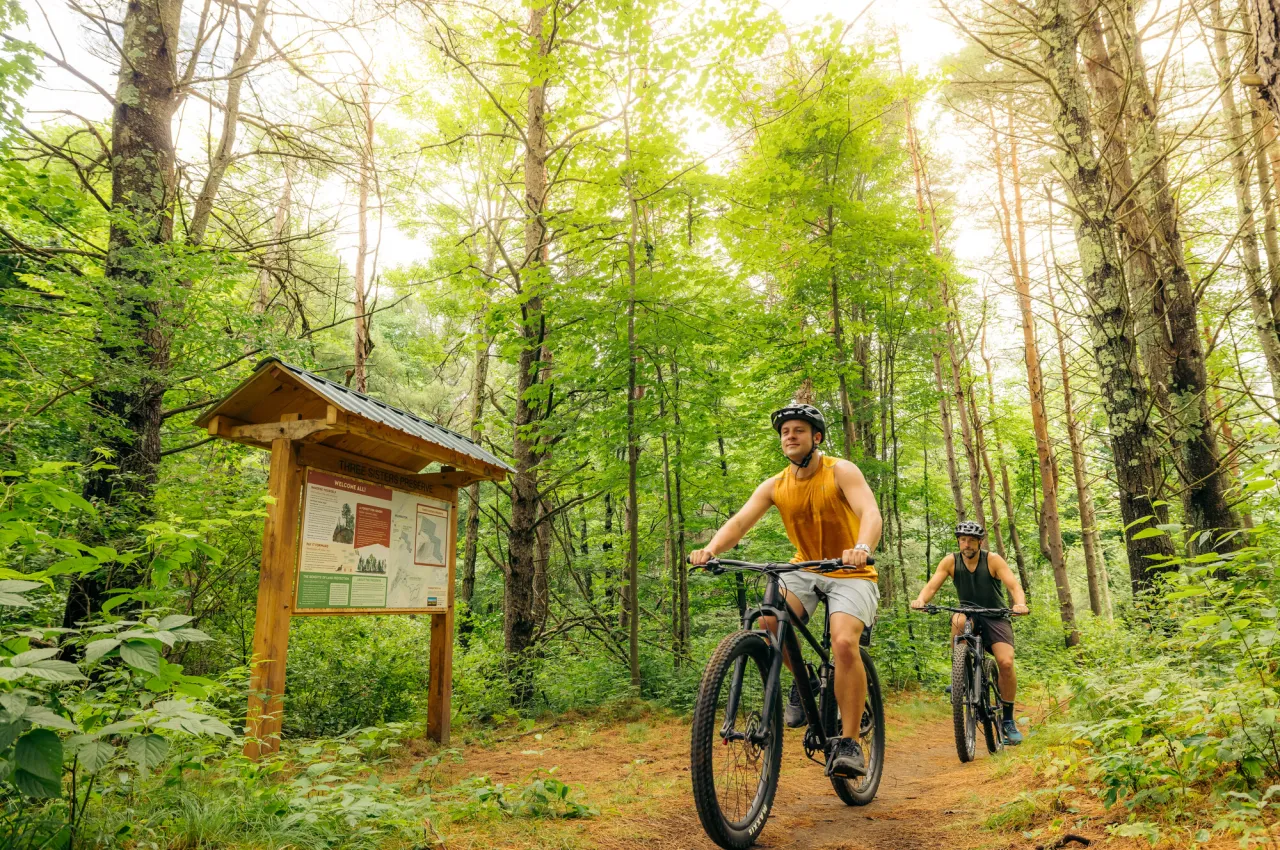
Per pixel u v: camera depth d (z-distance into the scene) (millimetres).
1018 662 13938
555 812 3555
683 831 3312
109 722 2883
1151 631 6289
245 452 8469
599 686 8422
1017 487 25047
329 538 5242
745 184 10102
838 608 3336
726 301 11250
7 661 2039
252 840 2764
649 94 8438
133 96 7137
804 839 3197
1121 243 8555
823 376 11477
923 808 3607
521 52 8492
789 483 3592
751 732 2926
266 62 8094
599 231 9203
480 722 7590
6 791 2494
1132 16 8789
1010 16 7859
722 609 12023
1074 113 7539
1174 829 2371
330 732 6141
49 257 6695
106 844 2486
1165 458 8031
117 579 5656
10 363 5766
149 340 6637
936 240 17109
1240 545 6980
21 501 2432
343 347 15828
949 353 17375
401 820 3014
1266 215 9633
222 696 4484
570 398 9406
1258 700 2699
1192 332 8523
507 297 9344
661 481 10133
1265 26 3064
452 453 6129
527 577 9148
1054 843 2564
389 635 8062
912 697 10008
